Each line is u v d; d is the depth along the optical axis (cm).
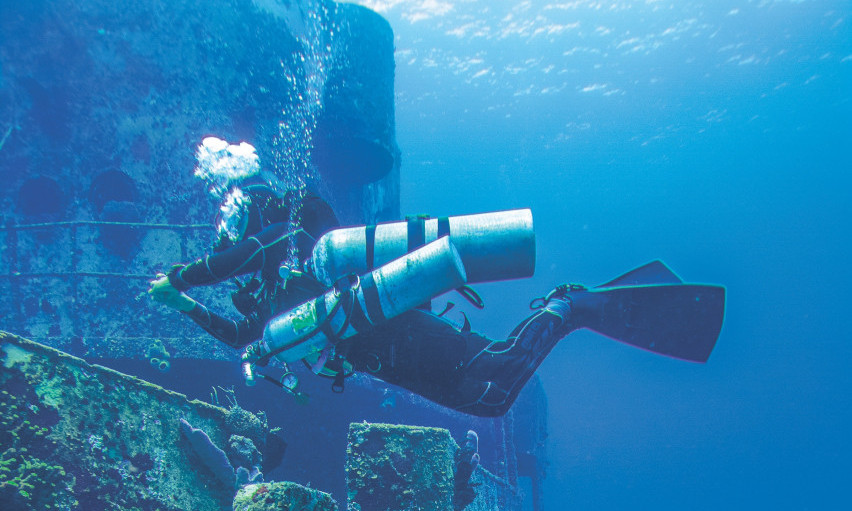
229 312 1008
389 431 787
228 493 570
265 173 1178
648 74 5766
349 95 1406
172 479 521
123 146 1086
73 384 461
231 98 1163
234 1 1208
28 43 1084
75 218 1051
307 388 1257
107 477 458
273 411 1245
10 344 425
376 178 1611
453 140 5878
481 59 5306
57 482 415
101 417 476
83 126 1082
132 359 966
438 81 5438
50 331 966
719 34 5519
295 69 1294
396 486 758
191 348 975
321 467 1325
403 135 5769
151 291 223
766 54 5784
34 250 1022
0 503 372
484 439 1778
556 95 5759
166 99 1115
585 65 5562
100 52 1105
